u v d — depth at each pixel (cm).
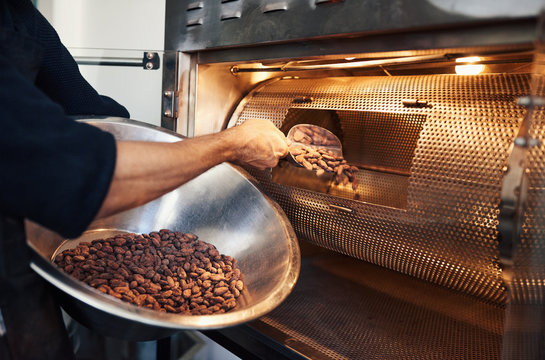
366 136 138
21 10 80
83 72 132
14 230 64
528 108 63
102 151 56
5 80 53
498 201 85
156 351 134
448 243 94
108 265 85
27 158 51
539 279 67
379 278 144
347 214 111
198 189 109
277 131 99
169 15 129
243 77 140
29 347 70
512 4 67
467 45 76
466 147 90
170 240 100
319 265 152
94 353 149
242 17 109
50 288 74
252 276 90
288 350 101
